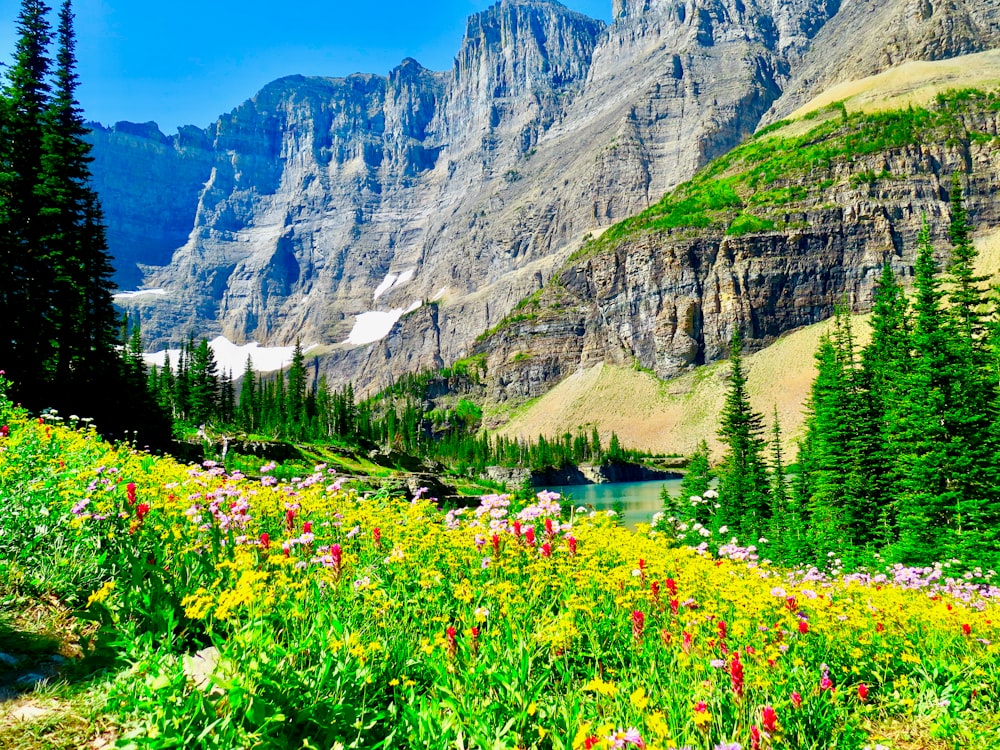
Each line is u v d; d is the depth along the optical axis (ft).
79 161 122.72
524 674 16.17
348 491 35.68
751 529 147.64
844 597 32.27
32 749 12.09
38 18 118.83
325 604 18.25
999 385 106.93
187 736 11.80
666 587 23.72
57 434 34.17
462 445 617.62
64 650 16.40
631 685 17.15
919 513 94.63
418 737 13.62
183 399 271.28
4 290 104.99
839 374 131.23
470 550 27.53
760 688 17.83
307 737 13.02
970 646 26.63
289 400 367.04
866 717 20.10
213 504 24.91
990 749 18.30
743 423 198.18
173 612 16.61
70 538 20.48
